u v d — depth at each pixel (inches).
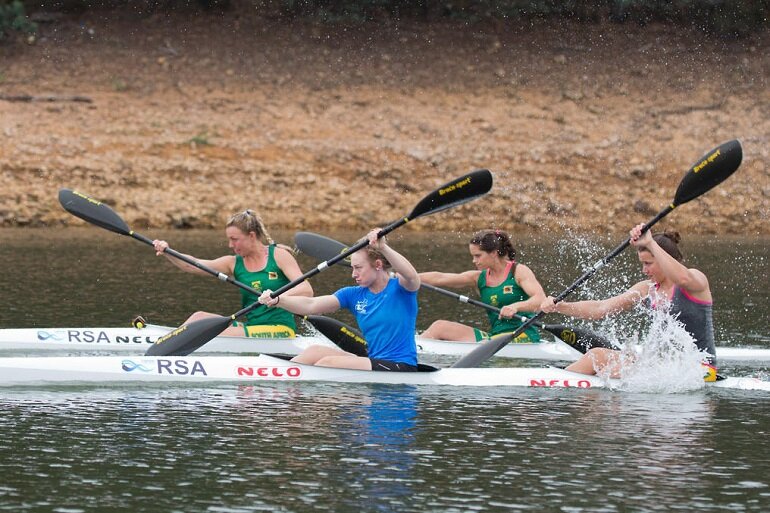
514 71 5064.0
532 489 1031.6
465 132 4650.6
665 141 4618.6
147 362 1502.2
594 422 1283.2
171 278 2615.7
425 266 2942.9
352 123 4685.0
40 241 3430.1
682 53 5211.6
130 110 4635.8
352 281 2603.3
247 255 1771.7
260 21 5265.8
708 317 1478.8
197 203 4069.9
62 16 5251.0
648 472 1085.8
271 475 1063.6
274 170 4276.6
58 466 1084.5
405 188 4264.3
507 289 1765.5
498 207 4175.7
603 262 1550.2
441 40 5236.2
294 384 1481.3
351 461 1111.6
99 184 4114.2
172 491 1014.4
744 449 1168.2
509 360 1750.7
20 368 1469.0
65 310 2105.1
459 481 1051.3
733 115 4813.0
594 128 4712.1
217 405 1347.2
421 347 1798.7
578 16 5393.7
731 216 4207.7
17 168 4136.3
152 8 5315.0
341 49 5142.7
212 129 4534.9
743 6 5374.0
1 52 5000.0
